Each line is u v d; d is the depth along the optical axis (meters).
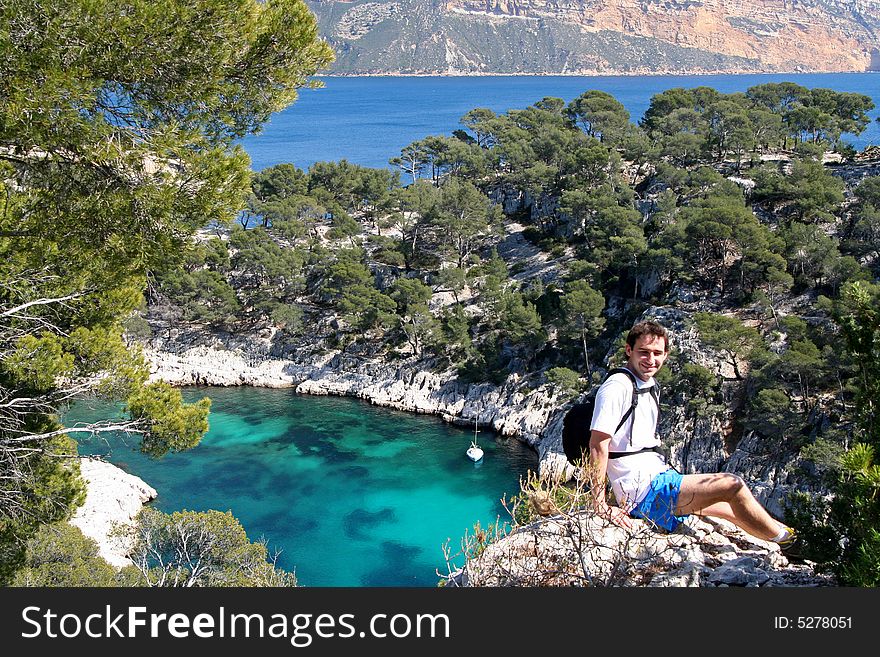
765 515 8.30
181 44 13.05
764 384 69.94
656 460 8.39
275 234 126.00
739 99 146.50
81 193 13.88
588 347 90.25
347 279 107.94
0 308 17.19
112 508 57.66
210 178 13.67
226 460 76.19
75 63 12.54
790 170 112.56
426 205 124.44
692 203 99.69
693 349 77.69
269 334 107.75
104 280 17.56
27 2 12.11
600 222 102.12
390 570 56.28
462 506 67.56
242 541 34.94
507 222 131.50
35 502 17.42
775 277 78.81
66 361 17.41
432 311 106.38
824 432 62.34
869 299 9.41
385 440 83.12
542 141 137.50
